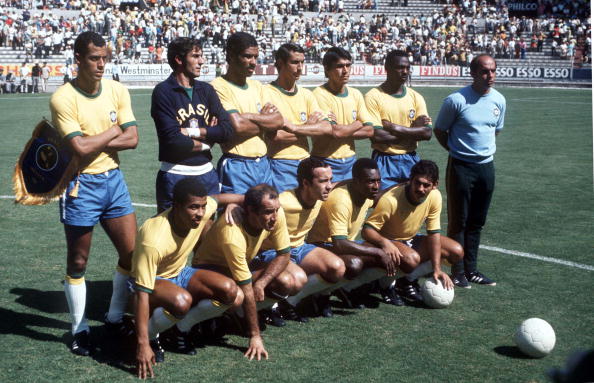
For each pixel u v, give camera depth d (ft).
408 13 150.41
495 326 15.80
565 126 62.08
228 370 13.19
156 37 120.98
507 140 52.49
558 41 136.67
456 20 143.43
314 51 127.03
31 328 15.28
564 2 148.46
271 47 126.72
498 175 37.65
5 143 46.68
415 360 13.76
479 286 18.94
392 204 17.15
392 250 16.78
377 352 14.16
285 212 15.83
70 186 13.92
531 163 41.75
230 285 13.66
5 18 112.68
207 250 14.84
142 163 40.19
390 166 20.15
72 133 13.60
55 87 105.40
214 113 16.12
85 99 13.94
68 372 13.01
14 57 108.58
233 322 15.66
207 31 124.36
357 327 15.72
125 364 13.43
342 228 16.53
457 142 19.04
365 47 134.21
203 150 15.69
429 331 15.46
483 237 24.27
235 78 17.74
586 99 93.61
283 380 12.71
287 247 14.83
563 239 24.00
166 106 15.46
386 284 17.53
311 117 18.67
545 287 18.79
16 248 21.91
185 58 15.47
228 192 17.58
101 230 24.41
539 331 13.84
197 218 13.10
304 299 17.01
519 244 23.34
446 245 17.99
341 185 16.84
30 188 13.87
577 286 18.86
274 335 15.15
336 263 15.69
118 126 14.35
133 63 112.57
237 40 17.22
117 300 14.83
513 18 143.84
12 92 99.50
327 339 14.92
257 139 17.84
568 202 30.48
